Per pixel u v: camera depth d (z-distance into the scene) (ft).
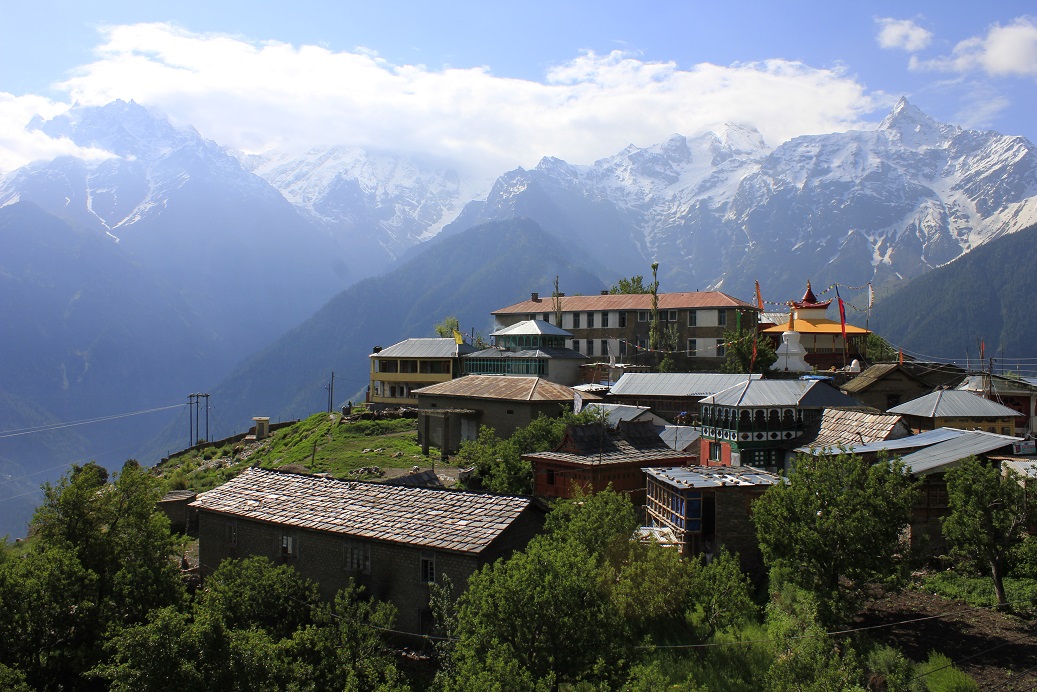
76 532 133.18
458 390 269.03
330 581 138.41
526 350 311.68
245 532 153.89
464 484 203.41
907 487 118.52
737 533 138.92
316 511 146.72
